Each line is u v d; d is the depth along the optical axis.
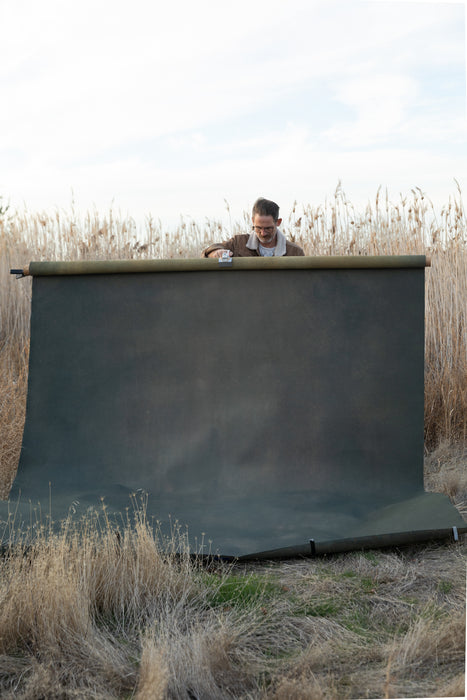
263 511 3.12
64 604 2.09
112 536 2.53
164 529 2.88
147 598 2.30
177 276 3.44
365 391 3.33
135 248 6.36
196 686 1.84
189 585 2.39
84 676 1.91
